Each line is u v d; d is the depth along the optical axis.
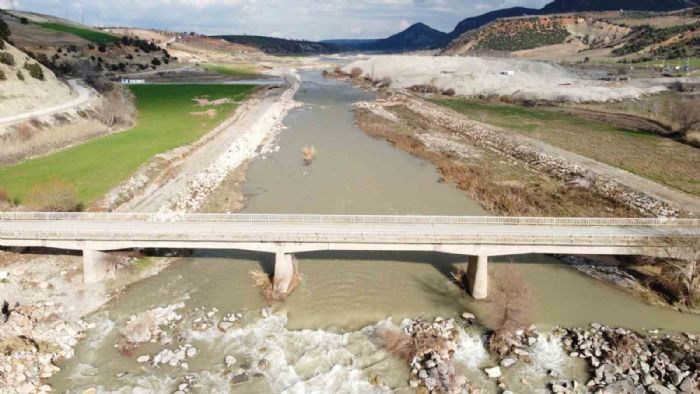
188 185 60.41
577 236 37.22
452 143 86.44
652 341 32.75
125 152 70.56
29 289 37.47
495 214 54.19
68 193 52.28
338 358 31.55
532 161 74.25
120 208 51.75
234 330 34.22
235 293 38.72
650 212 52.59
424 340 32.38
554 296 38.50
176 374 29.80
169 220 41.69
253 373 30.05
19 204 49.38
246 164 73.56
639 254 37.78
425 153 79.56
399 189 62.88
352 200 58.66
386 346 32.44
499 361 31.09
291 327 34.69
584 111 120.75
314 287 39.56
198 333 33.78
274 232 37.50
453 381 29.03
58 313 35.16
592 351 31.75
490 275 40.94
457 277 40.72
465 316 35.69
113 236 37.81
